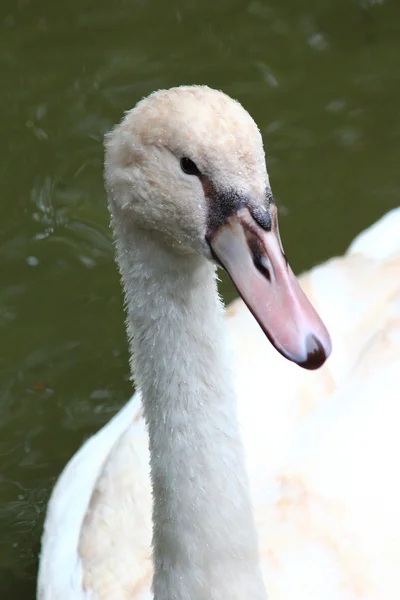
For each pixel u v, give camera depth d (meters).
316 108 14.47
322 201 13.51
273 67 14.97
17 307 12.63
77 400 11.88
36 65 15.12
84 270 12.91
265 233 6.20
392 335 9.55
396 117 14.35
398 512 8.55
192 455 6.95
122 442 9.39
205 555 7.01
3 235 13.22
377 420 9.06
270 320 6.05
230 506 6.97
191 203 6.35
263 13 15.77
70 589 8.80
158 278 6.75
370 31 15.49
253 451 9.12
